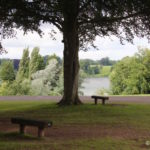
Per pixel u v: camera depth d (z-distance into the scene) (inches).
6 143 407.5
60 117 662.5
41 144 403.5
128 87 1737.2
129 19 906.7
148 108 802.8
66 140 435.2
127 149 383.6
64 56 861.2
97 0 796.0
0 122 611.5
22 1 788.0
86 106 812.0
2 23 930.7
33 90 1689.2
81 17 883.4
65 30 855.7
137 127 547.2
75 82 855.7
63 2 777.6
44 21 851.4
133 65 1731.1
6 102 1002.7
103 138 450.3
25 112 749.9
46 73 1708.9
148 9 795.4
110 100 1035.3
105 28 944.9
